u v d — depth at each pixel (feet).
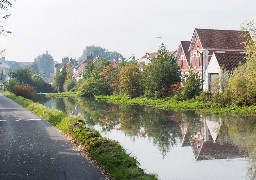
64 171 38.40
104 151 44.93
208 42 175.22
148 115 103.45
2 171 38.24
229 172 43.14
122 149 47.55
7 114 98.48
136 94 179.83
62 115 80.33
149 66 161.07
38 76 349.00
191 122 85.87
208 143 60.54
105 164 40.42
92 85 242.37
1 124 76.54
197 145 59.16
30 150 48.91
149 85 160.04
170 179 40.60
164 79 156.15
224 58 148.15
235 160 48.80
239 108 106.63
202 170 44.24
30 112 104.88
